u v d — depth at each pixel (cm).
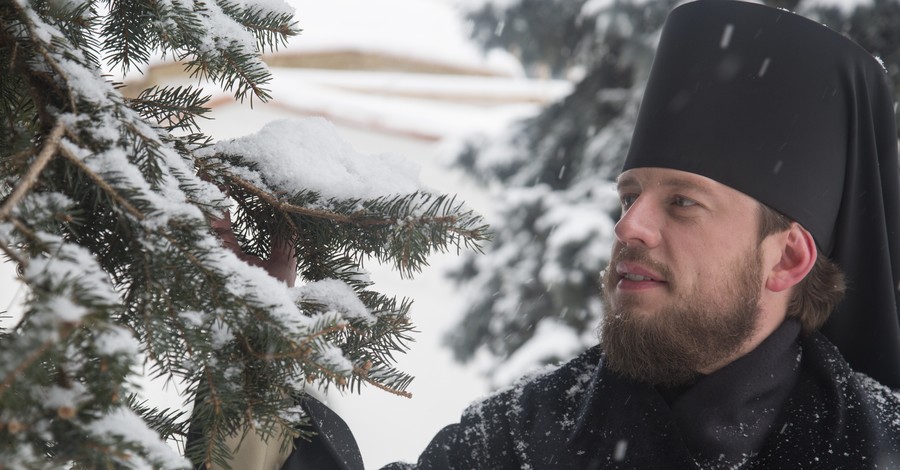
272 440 134
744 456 134
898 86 448
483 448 154
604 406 145
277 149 125
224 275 98
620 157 559
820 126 146
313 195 123
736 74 147
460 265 607
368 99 964
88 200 102
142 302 95
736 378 135
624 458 139
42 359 77
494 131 653
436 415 821
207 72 121
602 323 145
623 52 538
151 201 97
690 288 135
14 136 100
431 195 125
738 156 141
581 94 629
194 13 117
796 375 140
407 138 834
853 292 150
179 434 117
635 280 139
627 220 139
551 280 508
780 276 142
